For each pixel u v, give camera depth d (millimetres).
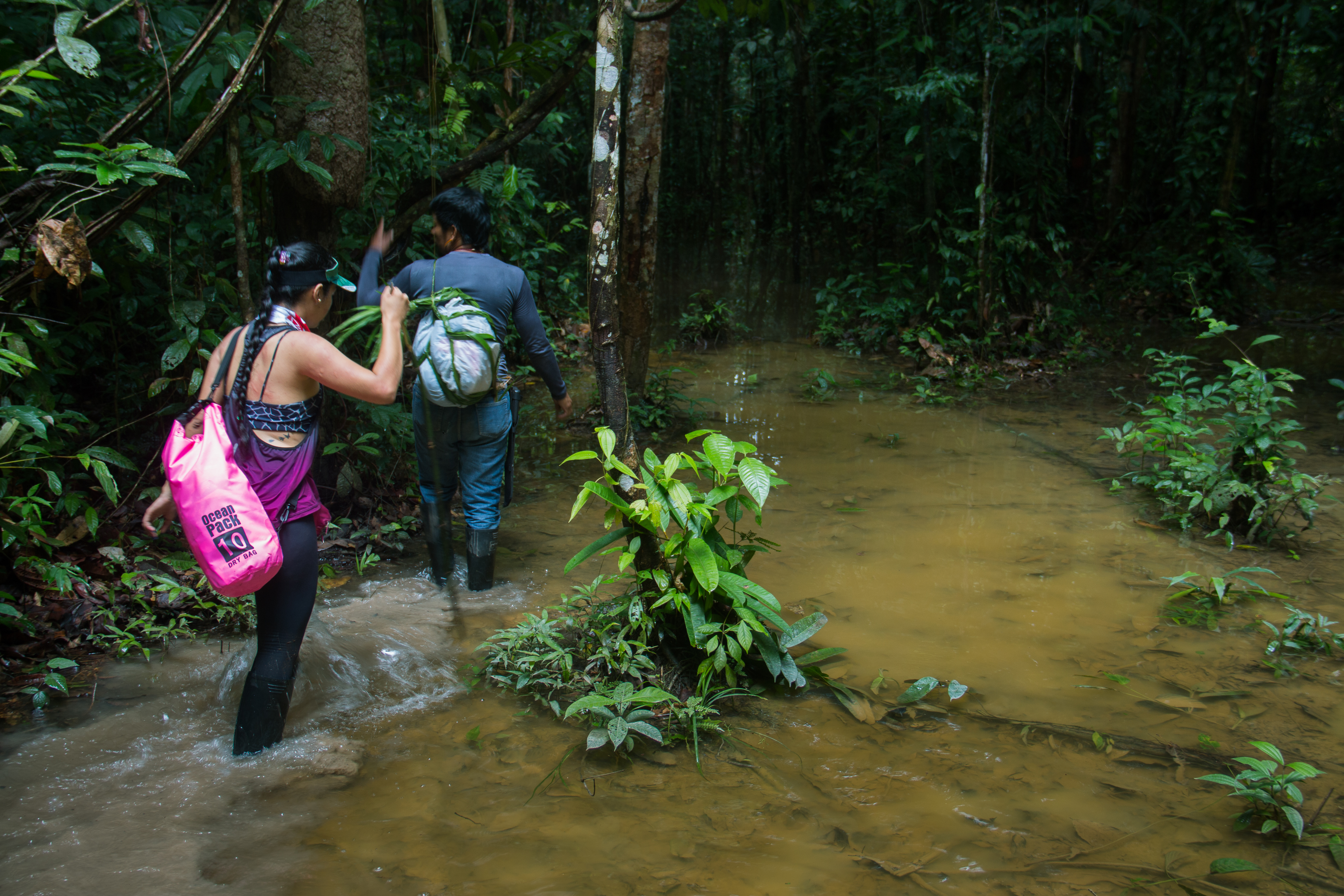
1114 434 5660
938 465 6172
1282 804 2598
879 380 8781
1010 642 3768
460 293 3674
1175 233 12953
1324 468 6004
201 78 3814
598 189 3416
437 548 4242
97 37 4832
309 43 4266
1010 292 9781
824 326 10445
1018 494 5621
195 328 4035
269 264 2844
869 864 2422
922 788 2781
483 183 7199
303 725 3084
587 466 6152
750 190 19750
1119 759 2947
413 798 2691
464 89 5547
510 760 2906
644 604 3451
